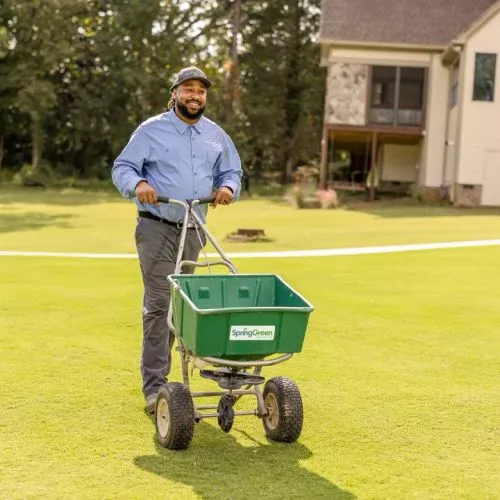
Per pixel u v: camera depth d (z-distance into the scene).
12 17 47.38
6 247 19.05
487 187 33.75
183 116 6.32
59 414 6.26
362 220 26.50
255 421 6.23
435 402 6.76
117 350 8.39
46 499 4.68
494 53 33.25
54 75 51.94
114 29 50.88
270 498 4.74
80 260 16.23
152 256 6.34
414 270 14.66
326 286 12.80
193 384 7.18
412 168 40.62
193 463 5.30
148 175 6.38
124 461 5.31
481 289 12.55
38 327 9.48
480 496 4.85
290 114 57.53
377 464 5.35
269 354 5.37
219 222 26.25
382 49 37.06
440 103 37.16
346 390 7.08
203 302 5.78
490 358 8.29
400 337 9.19
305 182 38.19
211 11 53.97
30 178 47.25
